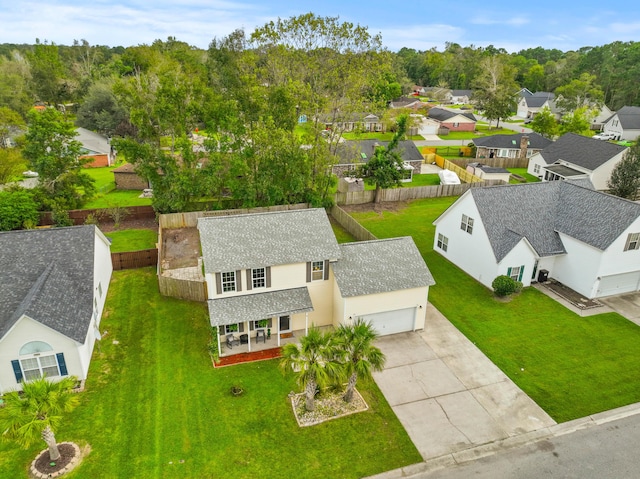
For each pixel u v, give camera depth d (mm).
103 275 29938
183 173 42562
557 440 19891
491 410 21500
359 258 27266
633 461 18859
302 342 20500
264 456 18594
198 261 36281
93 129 79500
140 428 19781
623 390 22906
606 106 110375
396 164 52062
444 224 37406
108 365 23734
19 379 21359
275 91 44500
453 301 31078
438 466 18453
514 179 61250
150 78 69562
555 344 26531
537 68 139750
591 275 31047
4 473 17406
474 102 132250
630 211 30562
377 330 27203
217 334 24156
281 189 45125
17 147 61188
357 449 19109
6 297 23328
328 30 44125
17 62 100250
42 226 42031
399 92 114500
